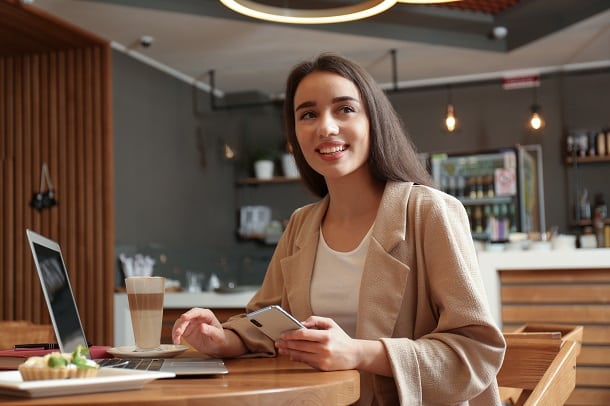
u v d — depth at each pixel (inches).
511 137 312.3
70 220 233.8
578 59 289.4
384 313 66.9
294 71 75.5
